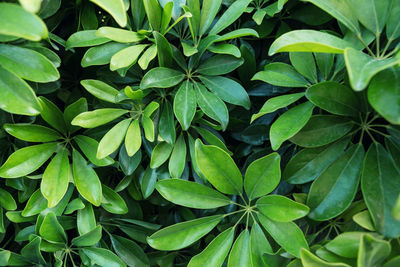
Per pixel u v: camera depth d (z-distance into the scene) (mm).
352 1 524
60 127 587
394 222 488
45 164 624
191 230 574
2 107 491
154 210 688
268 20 622
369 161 519
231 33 562
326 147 553
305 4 604
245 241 568
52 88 593
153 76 560
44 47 555
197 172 584
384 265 497
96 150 580
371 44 574
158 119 592
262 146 632
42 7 564
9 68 502
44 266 598
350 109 528
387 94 453
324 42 492
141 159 636
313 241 596
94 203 561
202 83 616
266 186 553
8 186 618
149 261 639
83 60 568
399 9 522
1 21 453
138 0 586
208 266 560
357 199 565
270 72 569
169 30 591
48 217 561
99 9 617
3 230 585
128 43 584
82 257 594
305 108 536
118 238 628
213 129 619
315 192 540
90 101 632
